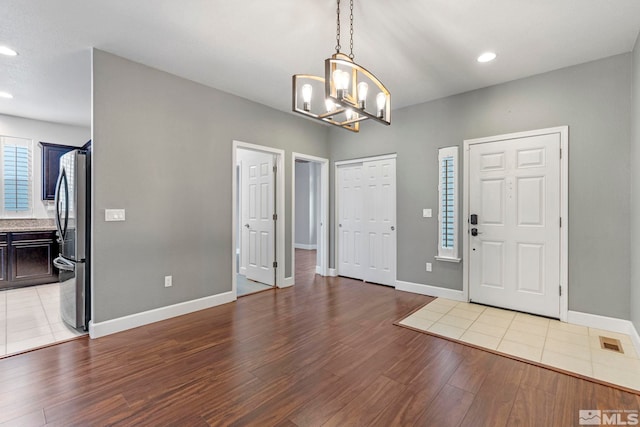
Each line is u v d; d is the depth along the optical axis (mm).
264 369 2197
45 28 2395
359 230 4906
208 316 3271
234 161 3818
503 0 2084
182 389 1953
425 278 4082
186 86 3346
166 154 3182
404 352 2457
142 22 2336
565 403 1815
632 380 2043
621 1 2088
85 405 1794
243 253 5121
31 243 4449
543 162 3191
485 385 2004
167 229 3193
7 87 3545
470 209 3680
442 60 2934
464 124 3719
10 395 1882
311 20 2330
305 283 4734
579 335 2754
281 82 3455
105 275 2764
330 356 2391
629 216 2766
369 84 3494
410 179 4219
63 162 3139
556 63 2988
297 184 9234
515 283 3377
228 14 2248
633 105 2686
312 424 1642
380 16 2268
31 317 3213
